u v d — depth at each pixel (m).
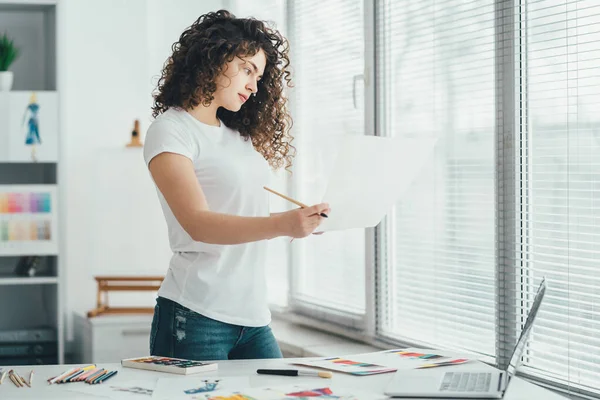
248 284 2.08
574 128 2.28
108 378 1.75
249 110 2.22
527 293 2.46
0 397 1.60
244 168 2.09
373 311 3.21
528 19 2.43
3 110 3.75
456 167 2.77
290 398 1.55
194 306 2.02
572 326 2.30
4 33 4.07
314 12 3.66
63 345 3.82
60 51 3.81
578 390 2.26
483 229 2.65
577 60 2.26
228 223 1.84
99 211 3.85
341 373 1.80
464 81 2.72
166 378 1.75
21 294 4.14
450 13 2.78
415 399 1.56
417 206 2.99
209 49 2.00
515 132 2.46
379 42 3.13
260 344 2.12
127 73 4.25
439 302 2.87
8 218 3.75
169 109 2.06
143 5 4.25
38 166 4.19
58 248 3.80
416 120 2.97
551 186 2.37
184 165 1.93
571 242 2.30
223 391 1.62
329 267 3.61
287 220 1.81
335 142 3.52
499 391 1.56
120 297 4.07
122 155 3.85
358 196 1.89
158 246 3.88
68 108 4.15
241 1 4.30
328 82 3.56
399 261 3.10
